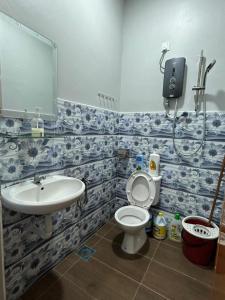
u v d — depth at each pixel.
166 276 1.39
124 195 2.21
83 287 1.28
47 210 0.93
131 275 1.39
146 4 1.85
